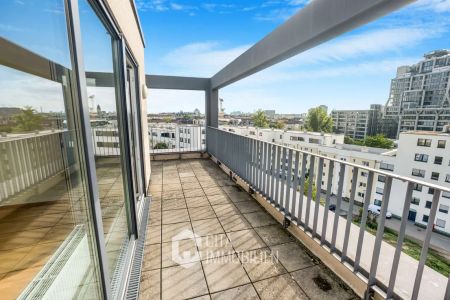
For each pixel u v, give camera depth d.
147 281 1.77
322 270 1.90
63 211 0.98
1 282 0.79
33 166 0.84
